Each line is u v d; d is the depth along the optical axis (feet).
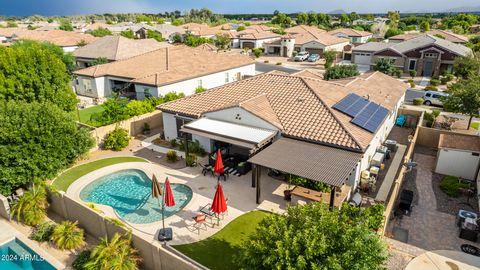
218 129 102.32
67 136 90.02
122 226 68.03
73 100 141.08
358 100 116.37
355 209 65.21
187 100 127.24
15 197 86.07
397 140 133.59
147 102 148.15
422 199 91.40
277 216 55.72
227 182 98.89
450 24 531.91
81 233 73.77
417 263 66.49
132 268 62.90
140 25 510.58
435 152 122.52
